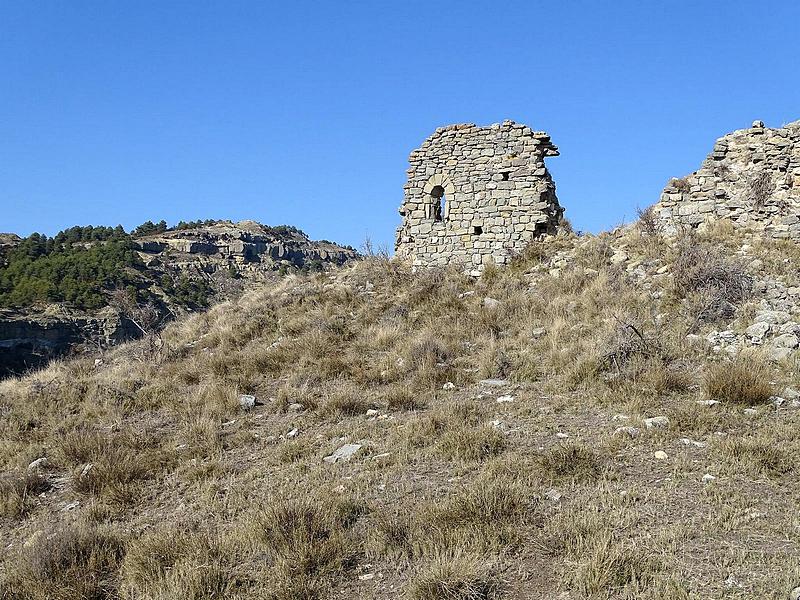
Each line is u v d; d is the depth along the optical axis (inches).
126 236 3941.9
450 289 705.6
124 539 283.3
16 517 339.0
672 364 435.2
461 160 793.6
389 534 252.5
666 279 568.7
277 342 642.2
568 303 587.5
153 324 880.9
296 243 4507.9
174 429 450.0
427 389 455.2
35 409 529.7
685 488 269.4
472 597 206.7
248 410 470.9
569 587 209.9
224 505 307.4
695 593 196.7
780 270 550.9
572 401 393.7
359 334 629.6
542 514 255.3
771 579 203.5
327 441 380.5
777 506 251.6
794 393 367.2
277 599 220.7
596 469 290.2
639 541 230.2
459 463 314.5
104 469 364.5
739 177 681.6
